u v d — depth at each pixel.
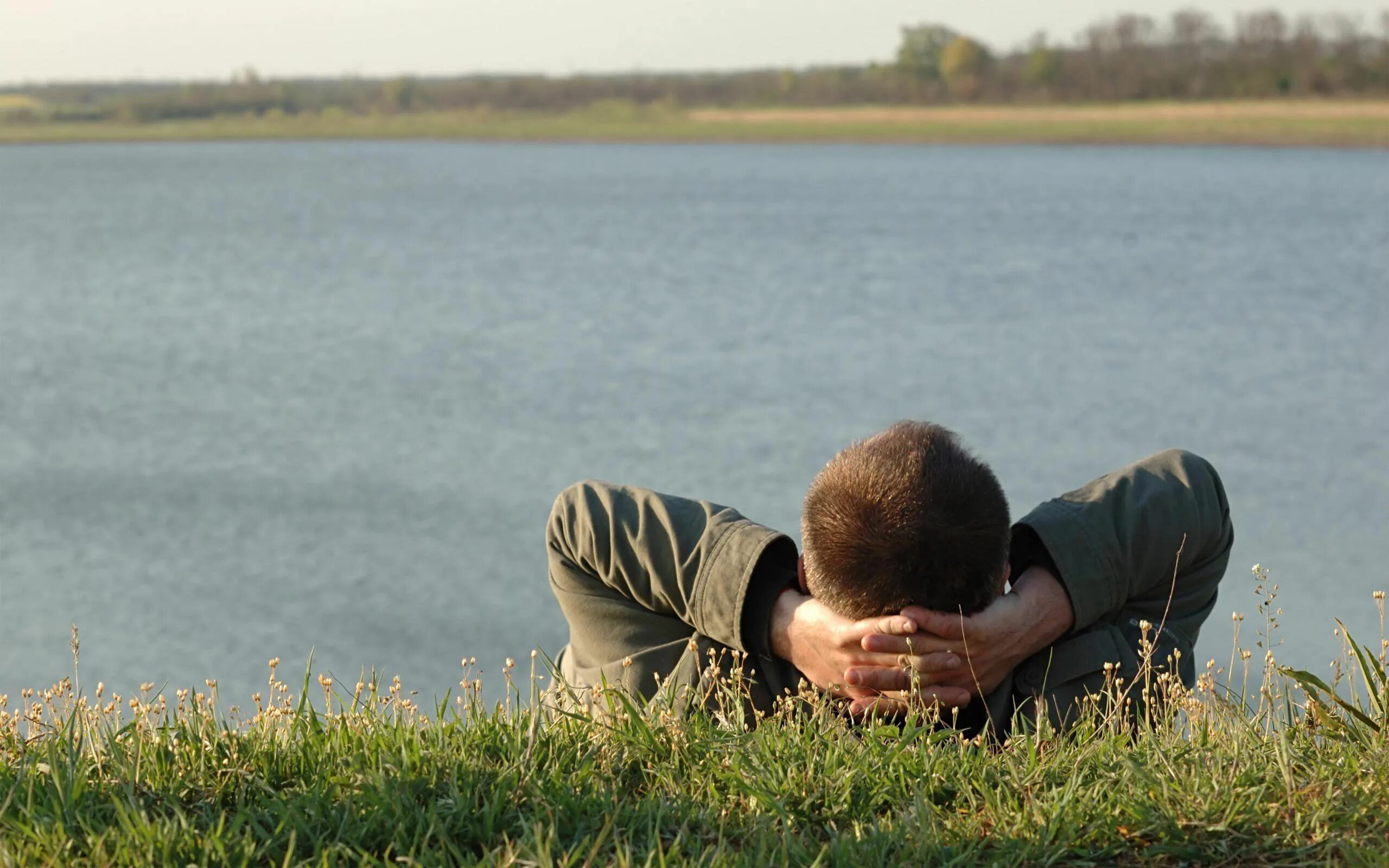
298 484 23.80
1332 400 30.72
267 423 29.94
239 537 19.86
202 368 38.59
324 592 16.67
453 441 27.86
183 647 14.38
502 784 2.23
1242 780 2.29
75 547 19.20
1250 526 19.38
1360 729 2.52
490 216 102.62
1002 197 110.62
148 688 2.71
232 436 28.44
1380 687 2.64
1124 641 2.60
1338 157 156.12
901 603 2.38
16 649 14.38
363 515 21.34
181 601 16.25
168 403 32.53
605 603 2.68
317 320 50.00
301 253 76.38
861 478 2.38
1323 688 2.56
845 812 2.26
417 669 13.36
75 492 22.97
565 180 146.25
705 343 42.88
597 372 37.44
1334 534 18.67
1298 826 2.16
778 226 90.75
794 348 41.19
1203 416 29.12
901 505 2.34
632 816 2.20
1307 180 122.94
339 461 25.92
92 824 2.11
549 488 23.58
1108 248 71.81
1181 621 2.71
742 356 40.06
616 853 2.04
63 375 37.00
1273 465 24.09
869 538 2.36
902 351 40.19
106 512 21.56
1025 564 2.65
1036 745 2.40
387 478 24.31
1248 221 85.62
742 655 2.56
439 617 15.40
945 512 2.34
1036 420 29.23
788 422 29.52
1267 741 2.50
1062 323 45.47
